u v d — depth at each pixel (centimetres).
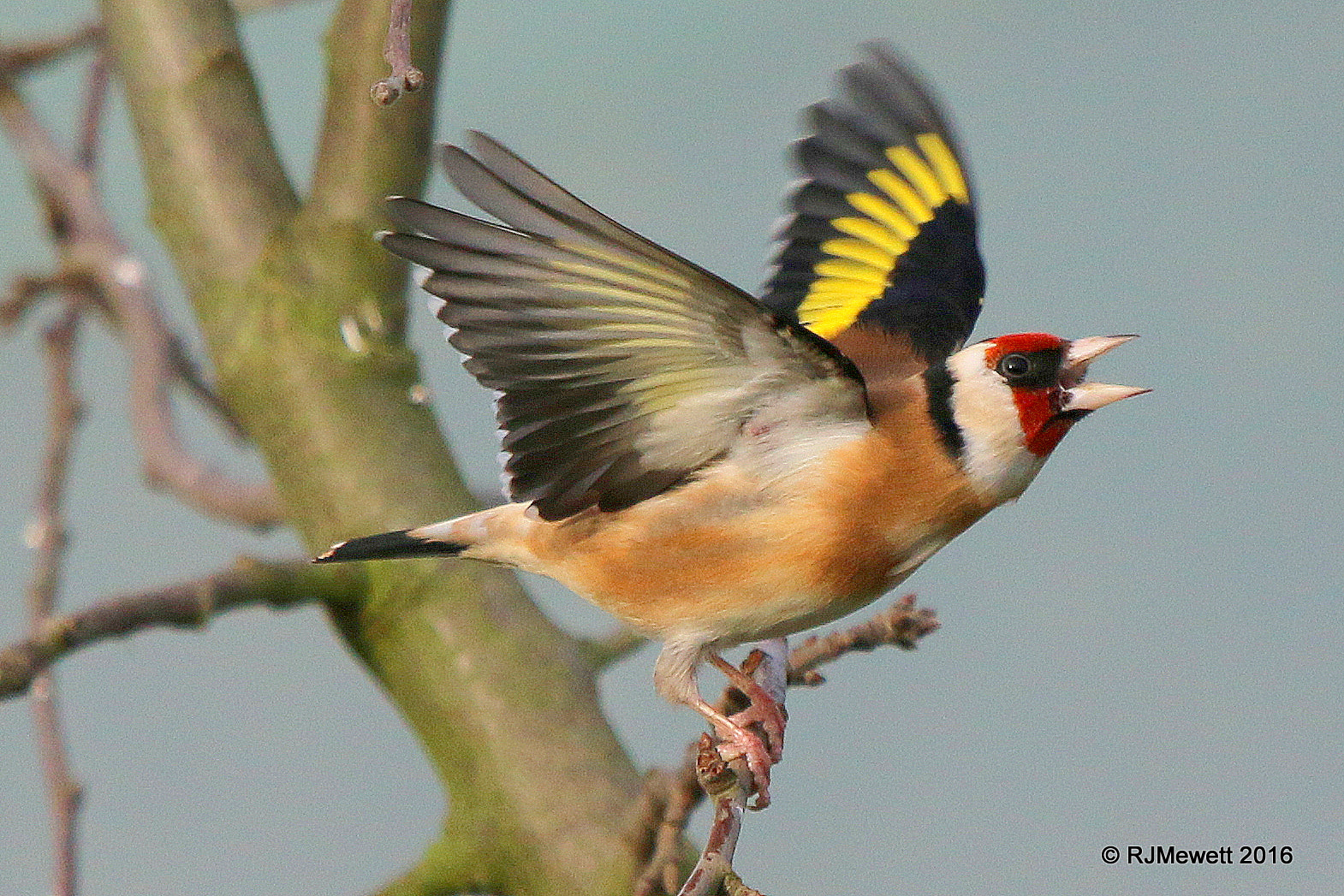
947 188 408
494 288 398
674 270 398
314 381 405
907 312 406
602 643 404
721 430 401
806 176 407
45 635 399
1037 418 402
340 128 406
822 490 402
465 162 396
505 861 402
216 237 406
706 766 396
